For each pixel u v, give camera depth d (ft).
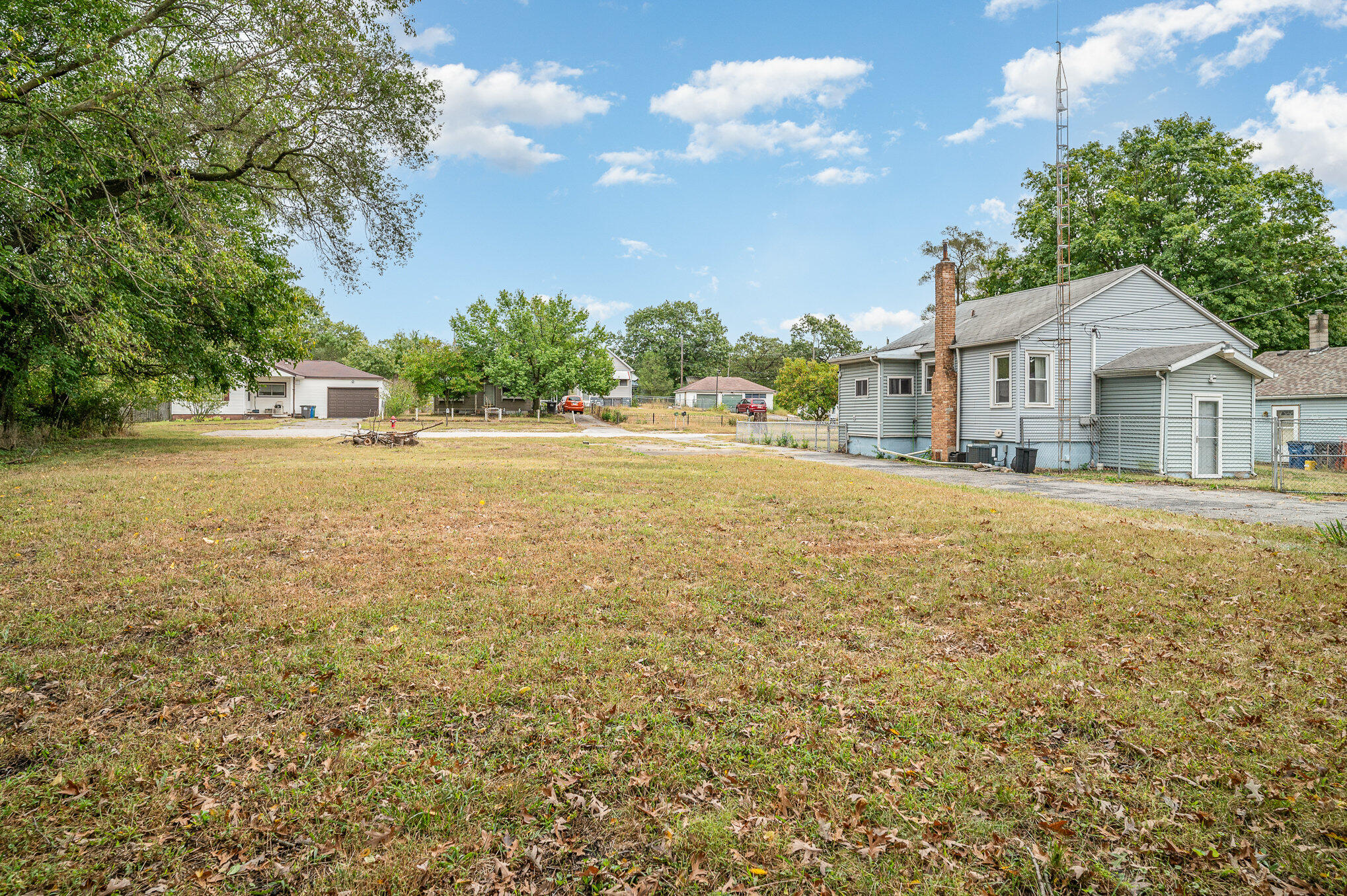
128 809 9.77
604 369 157.58
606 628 17.46
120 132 44.32
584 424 145.18
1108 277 72.64
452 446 77.66
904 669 15.20
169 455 56.39
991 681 14.66
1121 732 12.46
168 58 47.96
